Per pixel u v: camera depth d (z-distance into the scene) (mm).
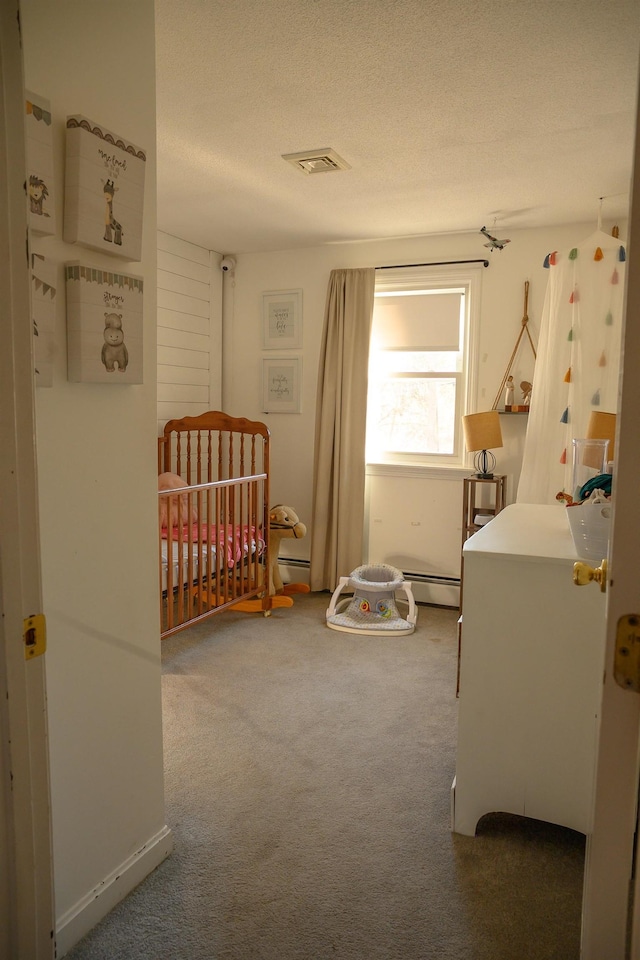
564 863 1863
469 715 1935
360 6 1816
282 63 2125
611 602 725
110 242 1504
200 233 4285
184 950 1533
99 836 1629
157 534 1793
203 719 2725
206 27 1919
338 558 4582
